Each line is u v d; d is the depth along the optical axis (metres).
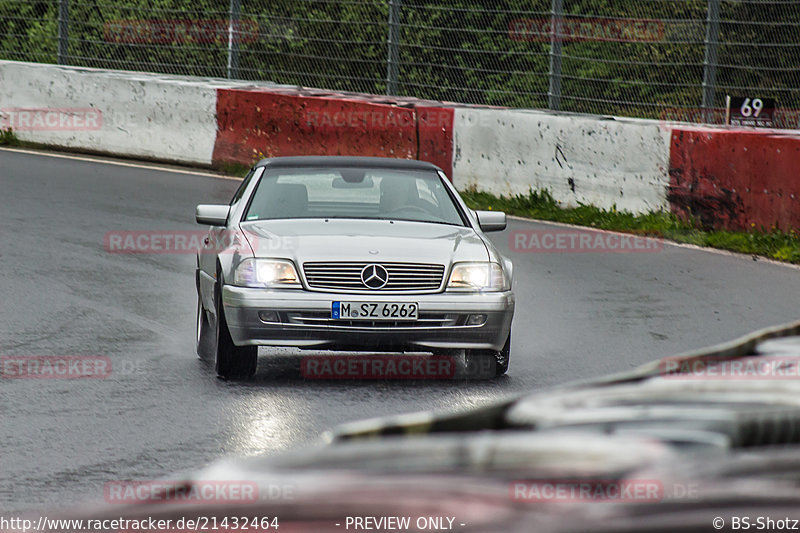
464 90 76.06
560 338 31.66
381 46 78.81
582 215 56.44
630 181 56.00
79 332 30.62
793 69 63.12
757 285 41.12
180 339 30.50
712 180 52.75
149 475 18.02
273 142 67.19
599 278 41.88
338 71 80.12
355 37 79.19
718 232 52.31
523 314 35.22
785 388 3.87
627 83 68.00
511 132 60.28
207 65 84.19
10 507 15.93
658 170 54.91
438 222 30.61
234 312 26.03
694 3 71.12
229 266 26.66
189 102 69.69
